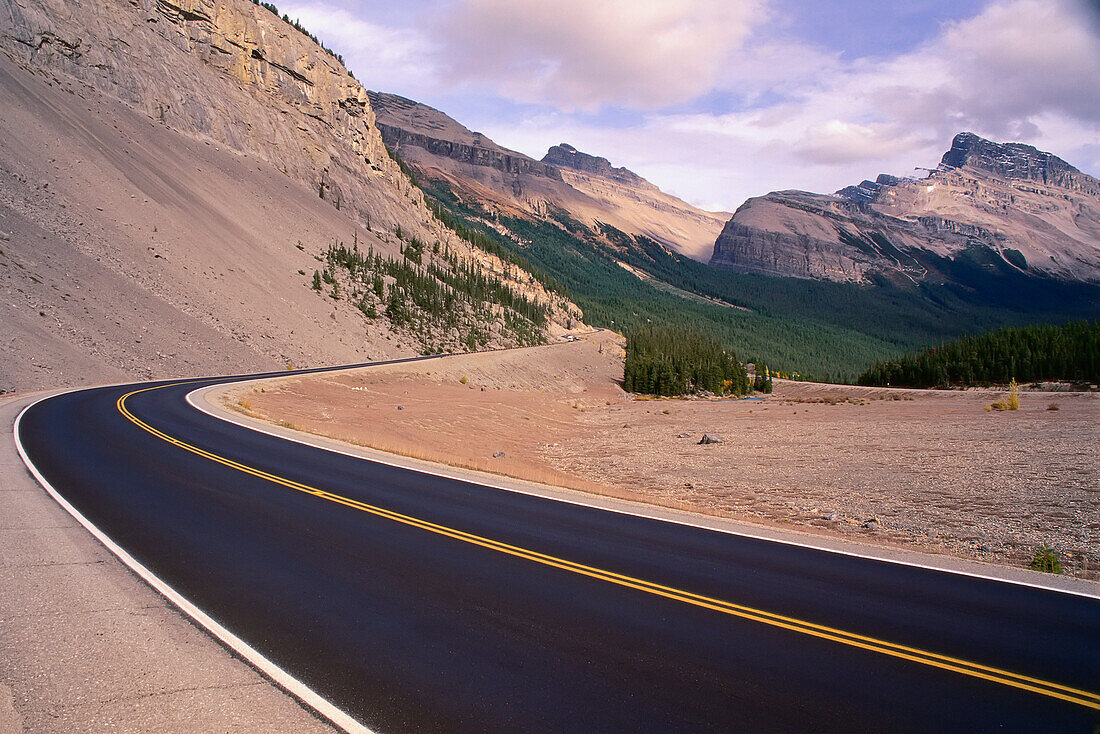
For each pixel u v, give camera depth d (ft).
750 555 31.07
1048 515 52.24
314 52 566.36
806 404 288.71
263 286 265.95
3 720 14.82
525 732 15.06
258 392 130.11
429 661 18.72
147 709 15.58
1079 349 318.65
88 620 20.66
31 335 124.47
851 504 62.39
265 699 16.26
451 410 165.37
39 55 294.87
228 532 31.73
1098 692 17.89
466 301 501.15
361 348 288.71
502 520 36.81
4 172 181.88
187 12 438.40
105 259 184.75
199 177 332.80
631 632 21.30
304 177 482.28
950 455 94.94
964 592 26.11
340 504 39.22
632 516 39.45
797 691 17.56
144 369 149.38
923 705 16.96
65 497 37.22
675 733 15.21
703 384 407.64
